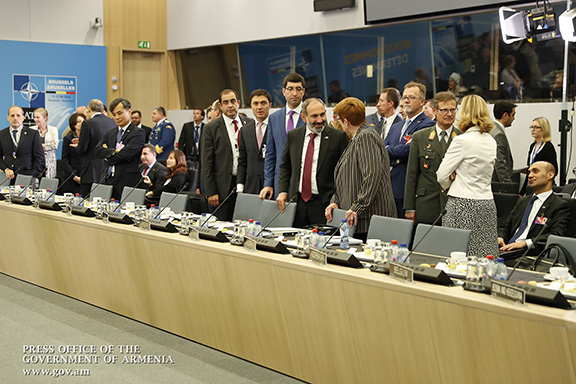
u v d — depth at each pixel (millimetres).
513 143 7984
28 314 4734
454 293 2645
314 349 3295
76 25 12250
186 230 4234
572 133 7414
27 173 8930
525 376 2424
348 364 3127
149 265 4305
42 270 5477
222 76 12094
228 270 3711
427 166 4746
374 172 4230
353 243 3887
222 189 5945
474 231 3893
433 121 5227
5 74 11672
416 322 2775
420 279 2887
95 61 12375
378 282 2908
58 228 5141
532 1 7578
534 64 7801
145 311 4449
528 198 4578
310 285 3242
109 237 4617
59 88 12086
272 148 5383
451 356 2668
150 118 13039
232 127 6008
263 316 3551
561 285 2807
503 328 2461
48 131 10875
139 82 12922
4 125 11703
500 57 8133
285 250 3576
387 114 5852
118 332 4309
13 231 5746
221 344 3900
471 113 3928
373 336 2979
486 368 2547
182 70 12898
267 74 11273
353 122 4383
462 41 8500
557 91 7645
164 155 10281
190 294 4027
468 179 3914
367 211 4336
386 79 9492
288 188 5062
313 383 3350
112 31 12508
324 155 4816
